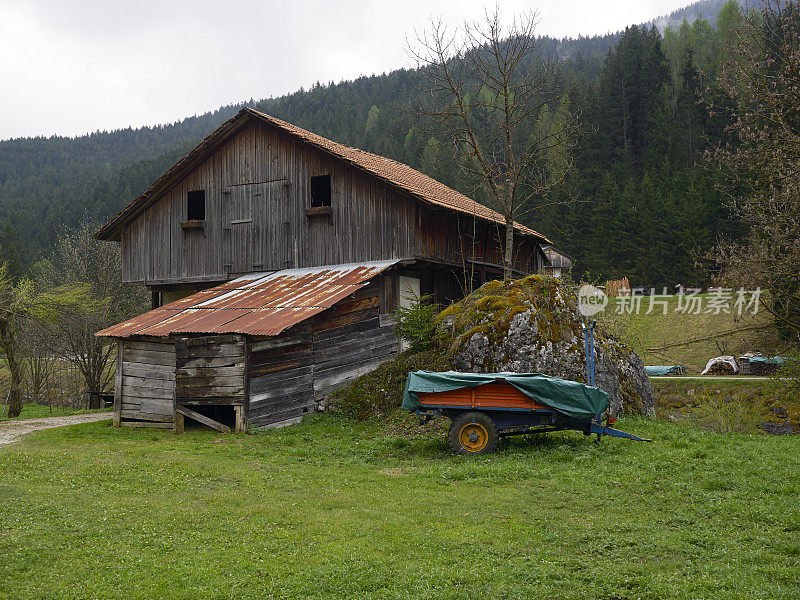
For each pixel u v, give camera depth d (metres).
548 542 7.91
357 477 11.57
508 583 6.62
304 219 24.30
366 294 21.12
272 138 25.11
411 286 24.08
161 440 15.93
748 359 38.84
